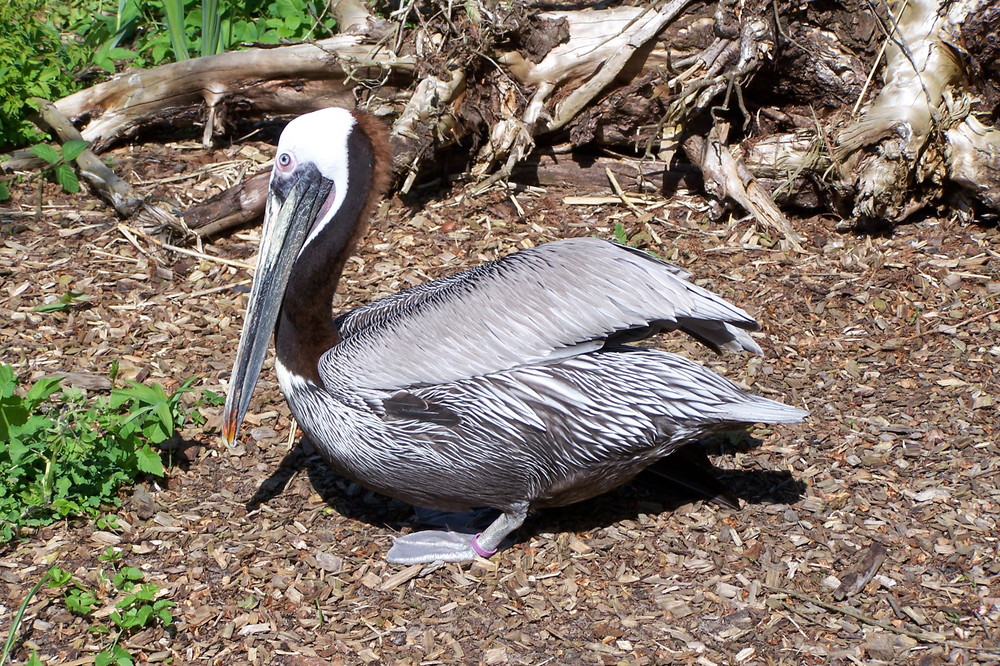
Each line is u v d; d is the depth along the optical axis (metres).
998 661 4.09
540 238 7.06
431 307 4.54
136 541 4.75
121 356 5.98
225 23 8.36
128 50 8.74
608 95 7.28
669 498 5.07
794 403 5.61
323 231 4.49
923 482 5.03
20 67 7.74
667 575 4.59
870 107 6.83
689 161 7.43
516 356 4.44
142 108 7.82
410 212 7.35
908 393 5.62
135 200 7.08
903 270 6.62
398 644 4.25
